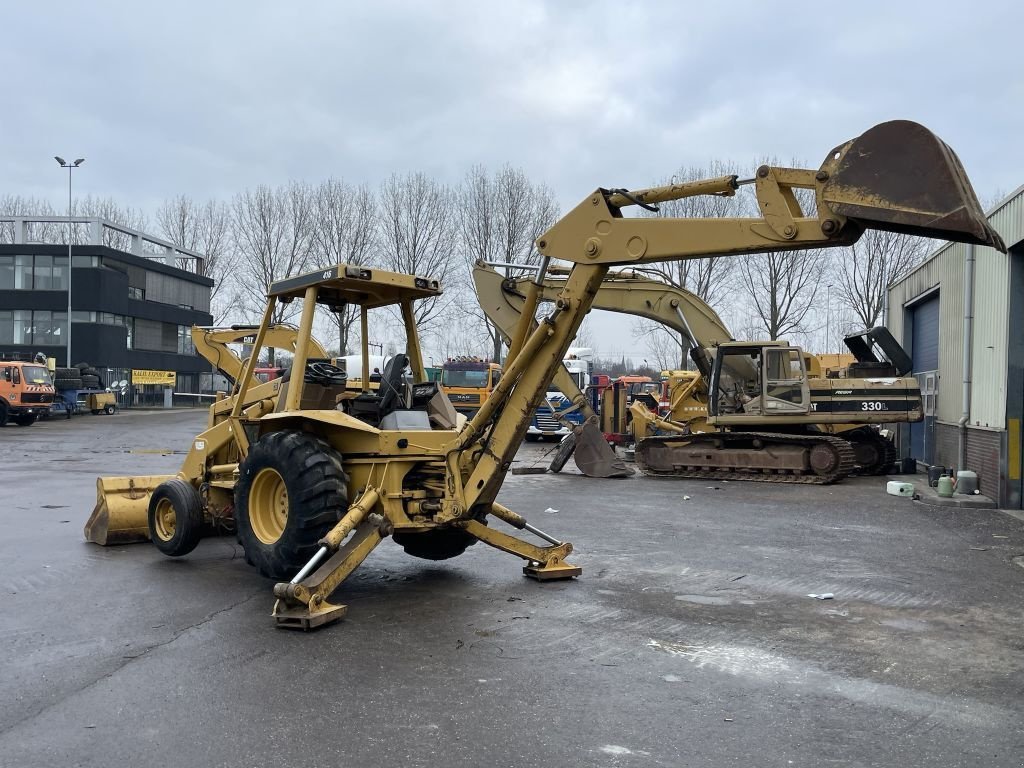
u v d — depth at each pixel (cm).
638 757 389
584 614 634
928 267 1797
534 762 382
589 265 625
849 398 1659
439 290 780
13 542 902
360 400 739
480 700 456
